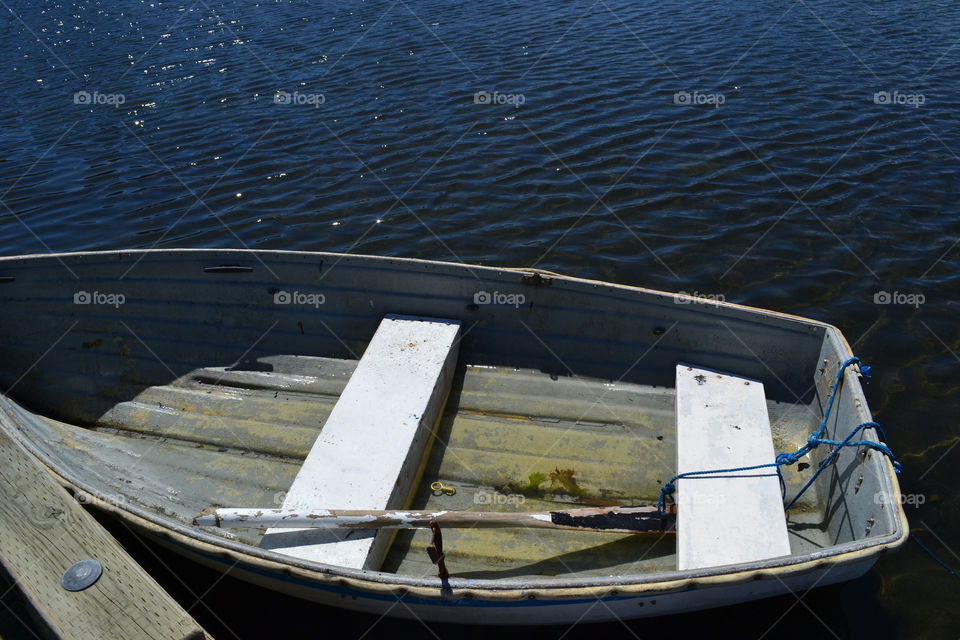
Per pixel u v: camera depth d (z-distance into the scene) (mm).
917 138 11383
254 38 18047
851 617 4535
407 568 4457
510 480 5070
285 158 11906
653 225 9586
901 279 8227
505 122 12641
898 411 6309
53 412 6082
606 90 13711
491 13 18766
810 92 13195
